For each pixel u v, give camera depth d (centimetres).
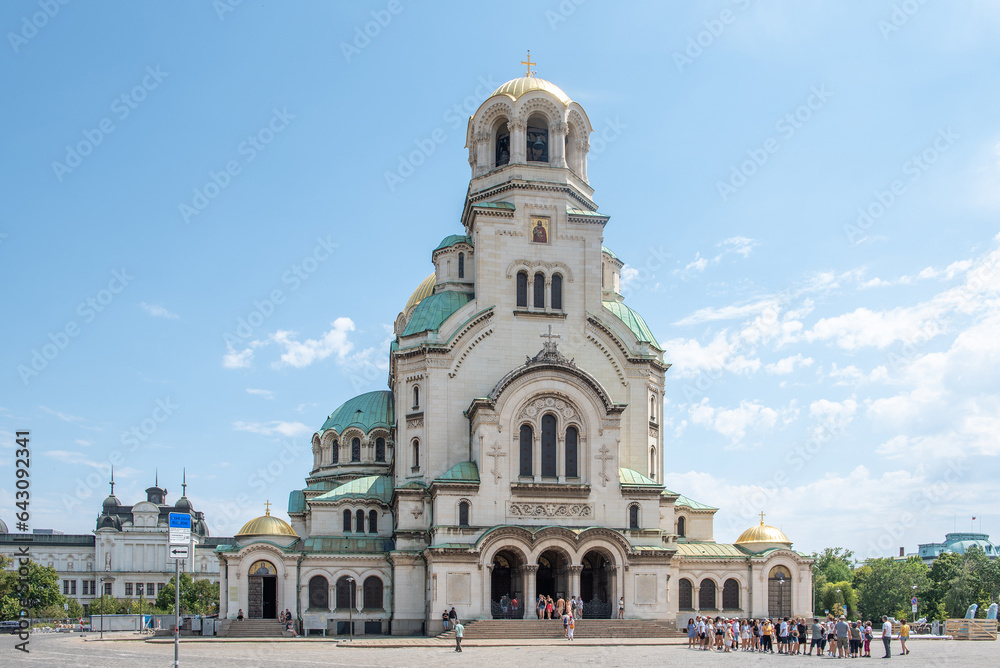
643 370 9631
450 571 8194
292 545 9412
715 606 9675
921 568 16350
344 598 9119
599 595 8800
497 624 7850
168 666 5369
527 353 9412
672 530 9594
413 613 8812
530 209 9669
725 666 5419
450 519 8400
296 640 8125
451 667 5275
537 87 10012
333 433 11775
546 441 8794
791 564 9888
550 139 9975
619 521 8700
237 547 9350
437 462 9088
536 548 8319
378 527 10006
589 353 9544
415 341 9594
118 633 11000
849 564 19712
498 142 10488
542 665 5434
